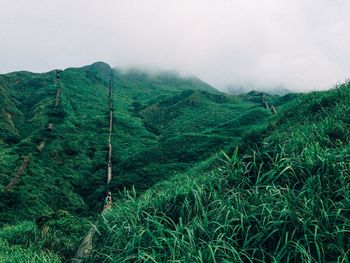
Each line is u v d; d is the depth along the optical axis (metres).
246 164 6.30
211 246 4.26
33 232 10.54
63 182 34.09
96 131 60.72
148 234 5.00
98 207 24.62
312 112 11.74
